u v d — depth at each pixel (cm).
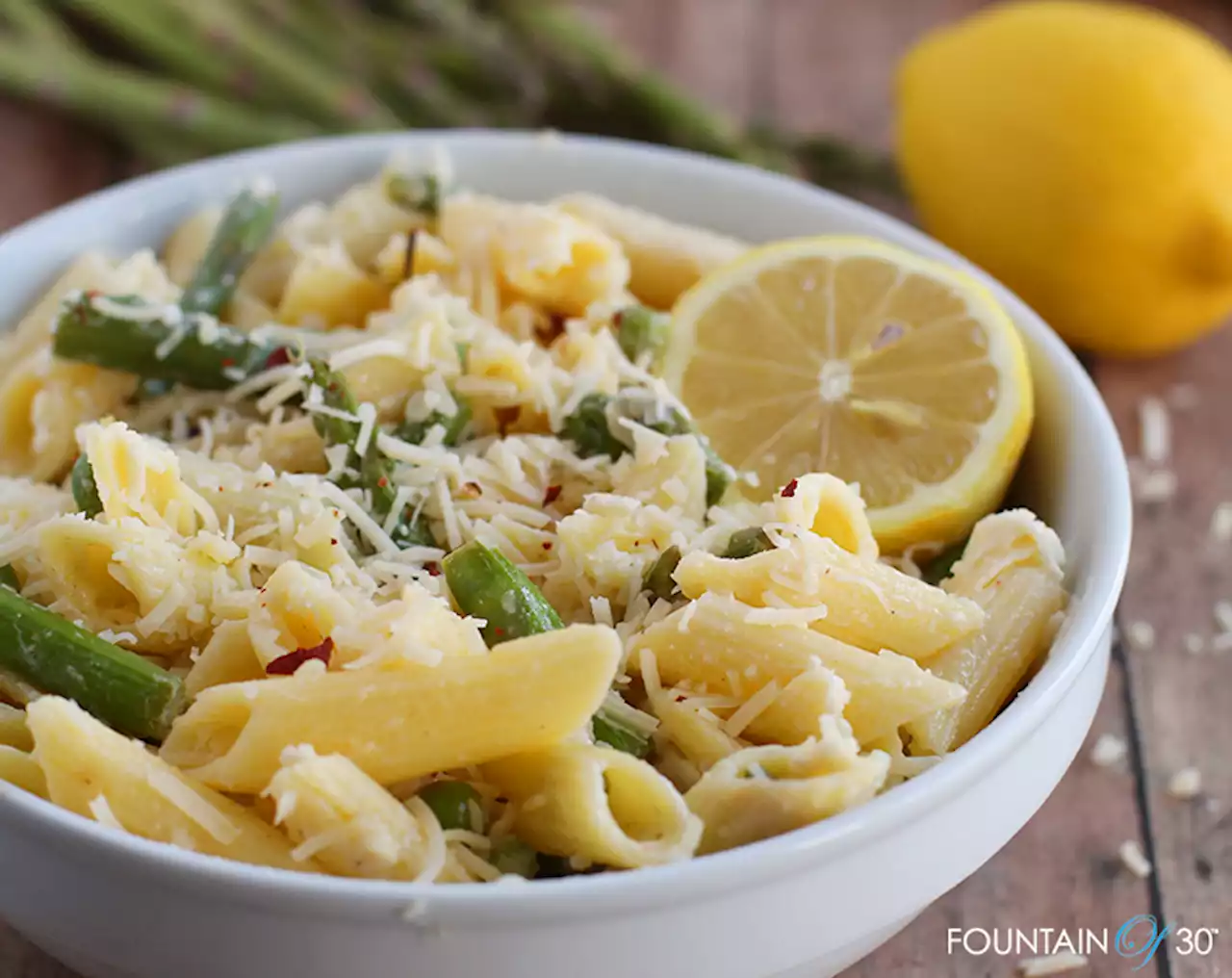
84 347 36
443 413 35
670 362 38
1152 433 45
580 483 35
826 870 29
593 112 52
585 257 38
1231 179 44
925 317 37
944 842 30
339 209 40
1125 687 40
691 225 42
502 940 28
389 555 33
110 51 53
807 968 30
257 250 39
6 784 29
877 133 54
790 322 38
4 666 32
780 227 41
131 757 30
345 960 28
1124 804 38
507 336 37
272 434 35
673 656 32
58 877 29
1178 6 58
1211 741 39
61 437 36
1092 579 33
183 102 49
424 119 52
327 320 38
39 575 33
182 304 38
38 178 50
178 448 35
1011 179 45
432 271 38
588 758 30
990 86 46
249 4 53
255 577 33
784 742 32
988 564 34
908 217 52
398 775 30
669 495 34
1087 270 45
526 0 54
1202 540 43
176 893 28
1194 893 37
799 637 32
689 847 30
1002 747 30
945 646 33
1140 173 44
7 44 49
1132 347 47
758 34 58
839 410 37
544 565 34
